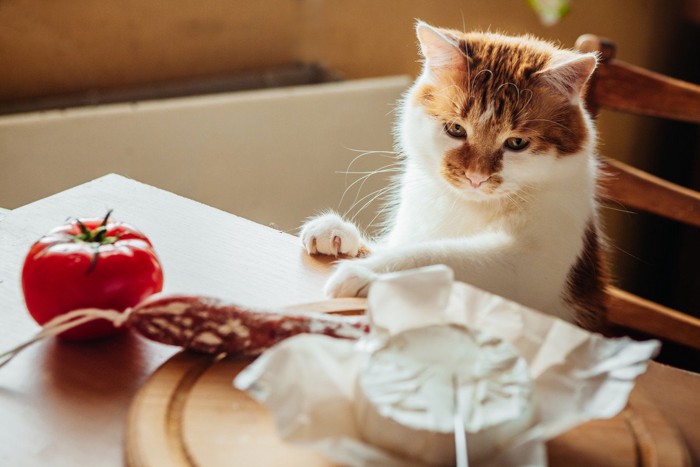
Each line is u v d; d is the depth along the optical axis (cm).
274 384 73
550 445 82
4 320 105
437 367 80
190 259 123
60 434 85
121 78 256
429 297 84
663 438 82
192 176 240
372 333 84
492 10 295
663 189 176
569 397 80
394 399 75
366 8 283
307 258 128
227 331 90
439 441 73
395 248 132
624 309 183
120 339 101
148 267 98
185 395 86
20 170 220
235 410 84
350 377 80
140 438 79
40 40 240
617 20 304
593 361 83
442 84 150
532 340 86
